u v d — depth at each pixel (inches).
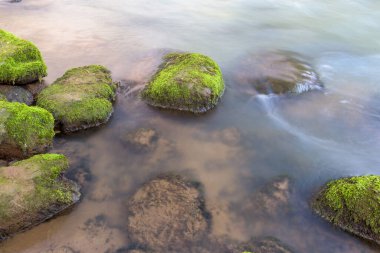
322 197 71.1
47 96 95.3
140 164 82.5
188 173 80.2
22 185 66.6
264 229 67.3
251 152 87.2
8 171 68.9
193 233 65.7
